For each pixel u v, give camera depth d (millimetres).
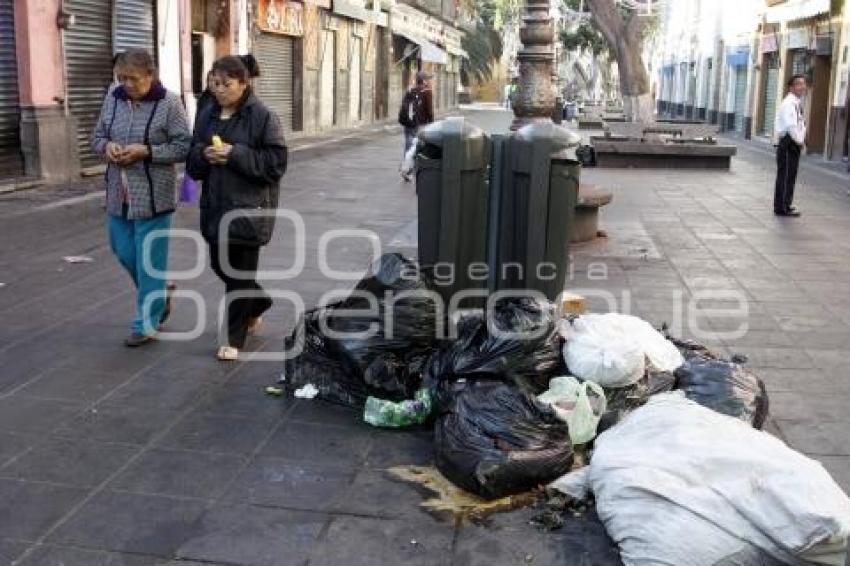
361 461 3971
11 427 4254
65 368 5074
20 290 6852
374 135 26656
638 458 3354
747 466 3193
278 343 5598
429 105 15445
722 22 36625
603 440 3635
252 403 4613
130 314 6207
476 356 4203
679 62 49344
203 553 3217
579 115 33500
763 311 6668
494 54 75000
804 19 24078
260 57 21906
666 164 18328
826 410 4641
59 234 9180
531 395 3941
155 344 5539
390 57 35219
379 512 3527
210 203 5105
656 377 4270
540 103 7863
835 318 6488
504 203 5129
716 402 4047
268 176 5055
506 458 3596
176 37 16703
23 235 9070
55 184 12758
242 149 4941
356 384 4535
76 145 13352
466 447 3682
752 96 30188
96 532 3340
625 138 18750
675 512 3082
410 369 4492
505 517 3502
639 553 3072
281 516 3486
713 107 38219
